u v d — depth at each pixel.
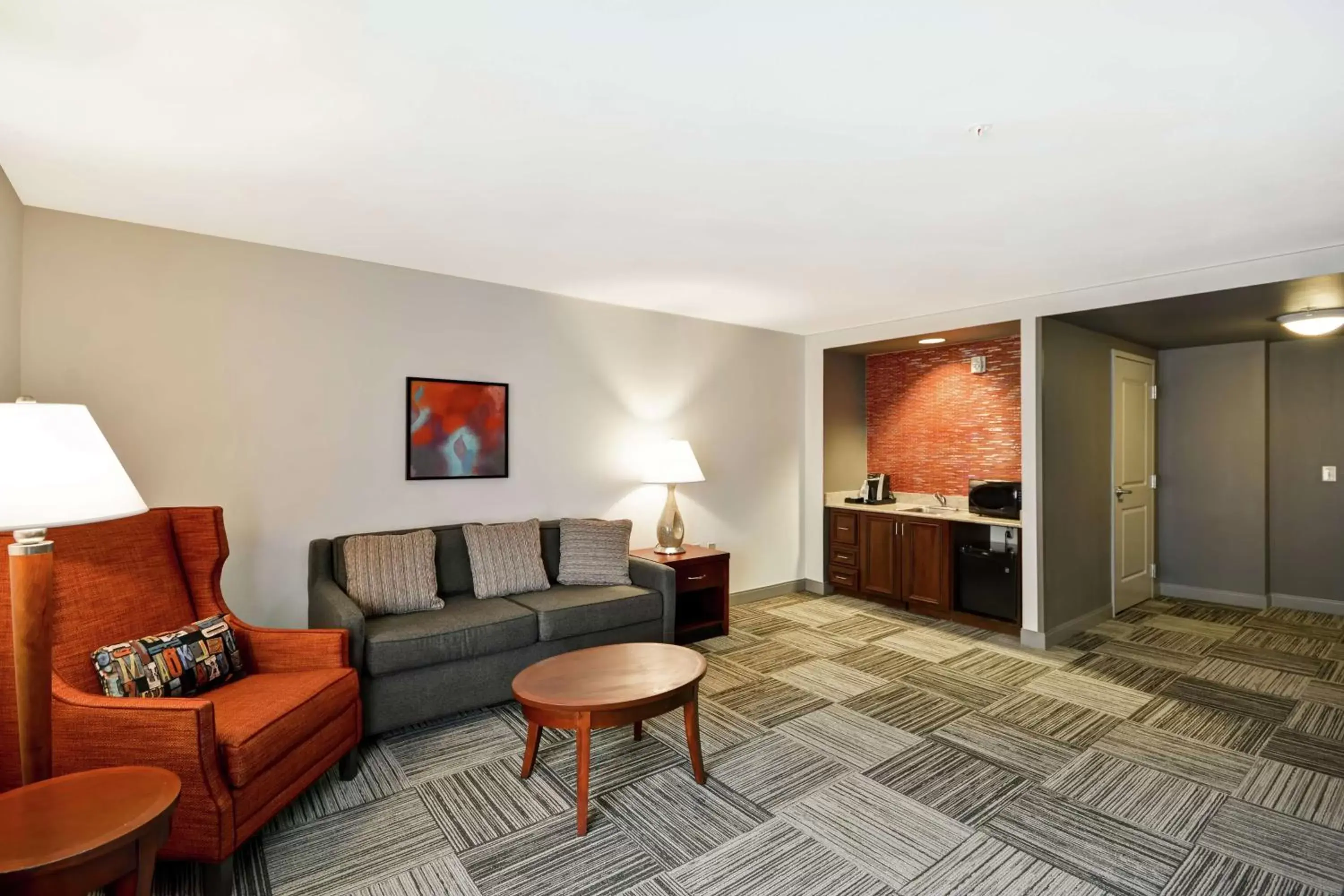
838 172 2.32
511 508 4.11
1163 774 2.65
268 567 3.28
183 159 2.26
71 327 2.82
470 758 2.80
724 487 5.25
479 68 1.68
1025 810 2.39
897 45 1.57
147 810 1.51
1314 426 5.09
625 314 4.63
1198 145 2.10
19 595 1.76
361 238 3.16
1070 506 4.55
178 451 3.06
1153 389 5.62
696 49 1.59
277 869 2.06
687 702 2.54
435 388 3.78
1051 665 3.95
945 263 3.48
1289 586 5.23
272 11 1.45
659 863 2.09
